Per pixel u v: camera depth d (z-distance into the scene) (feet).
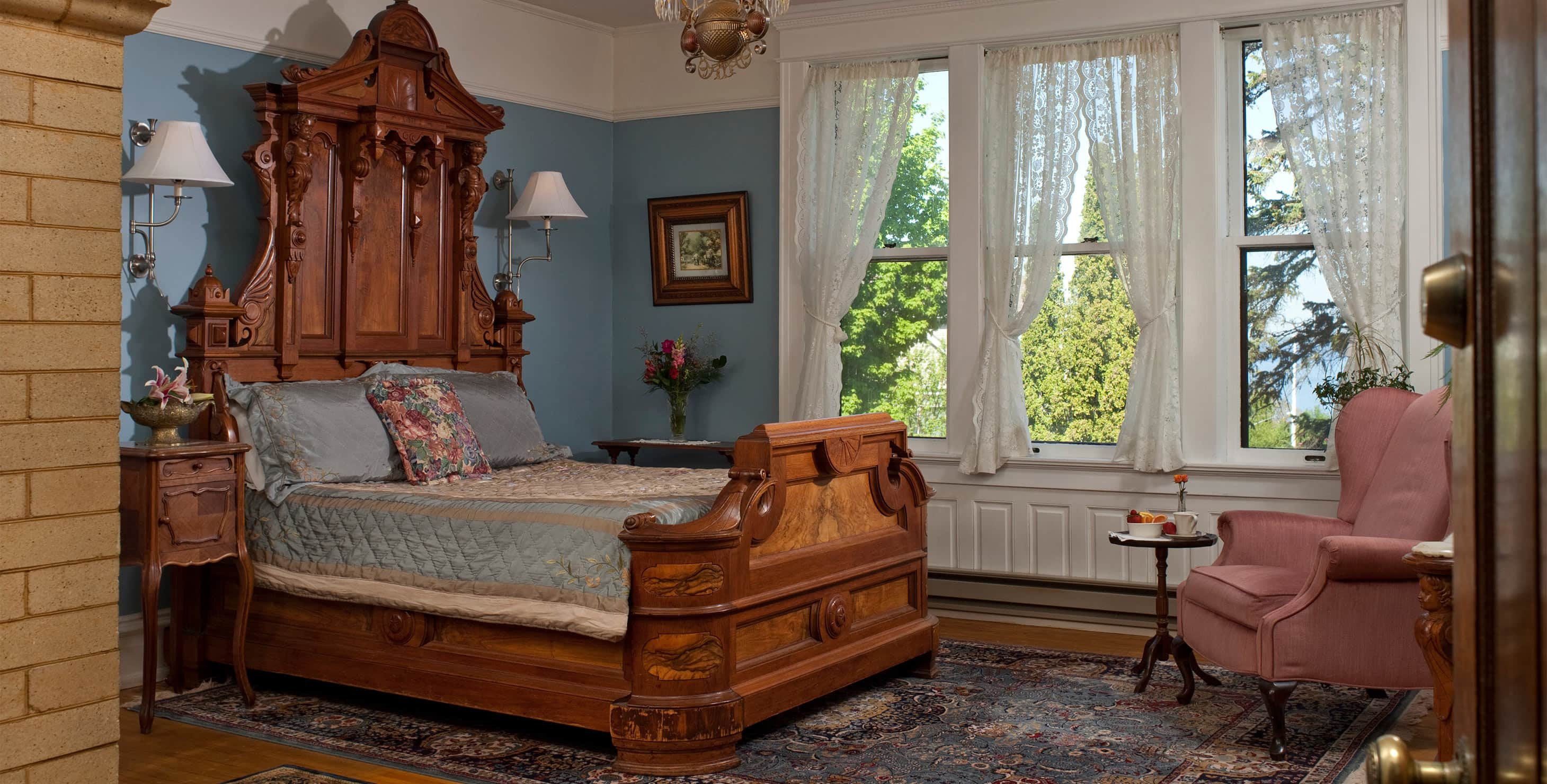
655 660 11.85
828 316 20.17
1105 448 18.86
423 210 18.21
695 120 21.75
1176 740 12.75
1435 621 9.22
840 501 14.30
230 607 14.94
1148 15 18.06
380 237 17.65
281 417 14.87
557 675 12.42
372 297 17.54
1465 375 2.29
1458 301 2.24
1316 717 13.61
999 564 19.26
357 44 16.85
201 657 15.05
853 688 14.98
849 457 14.05
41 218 6.67
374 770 11.89
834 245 20.12
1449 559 9.18
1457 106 2.31
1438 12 16.61
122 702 14.37
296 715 13.84
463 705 12.96
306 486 14.53
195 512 13.53
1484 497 2.17
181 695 14.70
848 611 14.01
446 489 14.44
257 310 15.93
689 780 11.51
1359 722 13.38
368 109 16.90
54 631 6.74
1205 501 17.89
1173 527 14.89
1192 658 14.37
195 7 15.74
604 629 11.82
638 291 22.36
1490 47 2.14
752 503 12.31
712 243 21.56
